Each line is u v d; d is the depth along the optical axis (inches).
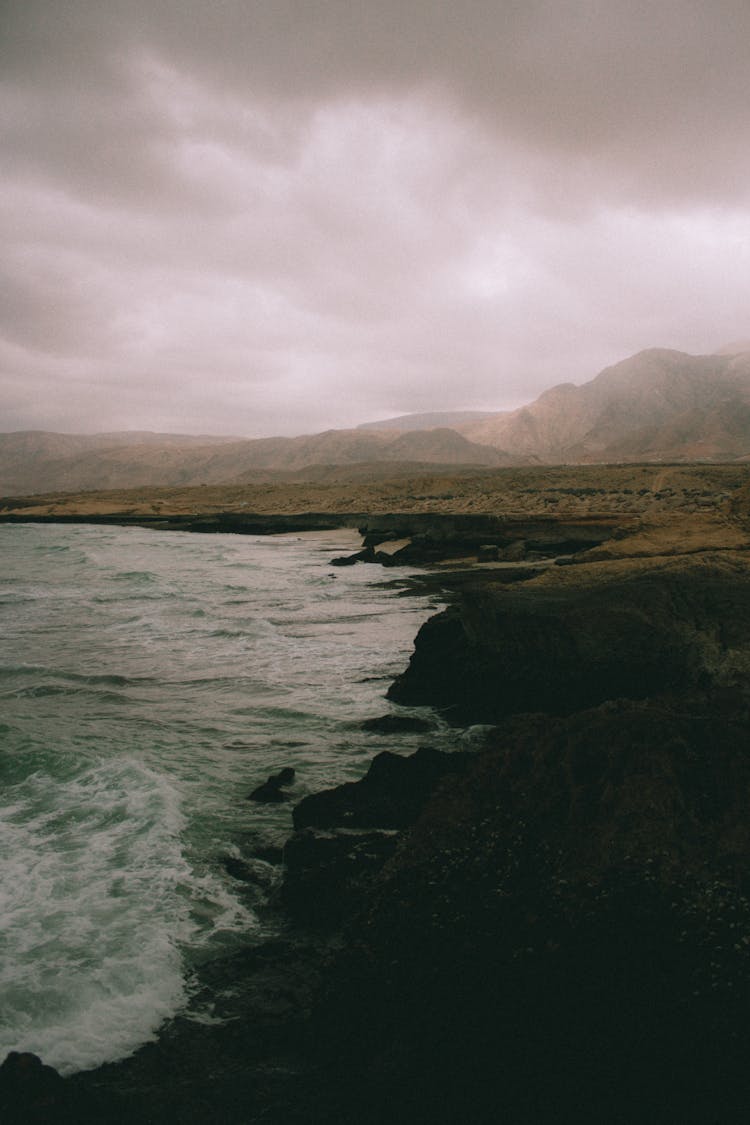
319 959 229.8
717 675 462.9
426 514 2472.9
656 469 4776.1
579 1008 170.7
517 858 214.4
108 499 6274.6
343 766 415.5
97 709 530.3
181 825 329.1
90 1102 162.6
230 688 591.2
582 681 503.5
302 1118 165.8
